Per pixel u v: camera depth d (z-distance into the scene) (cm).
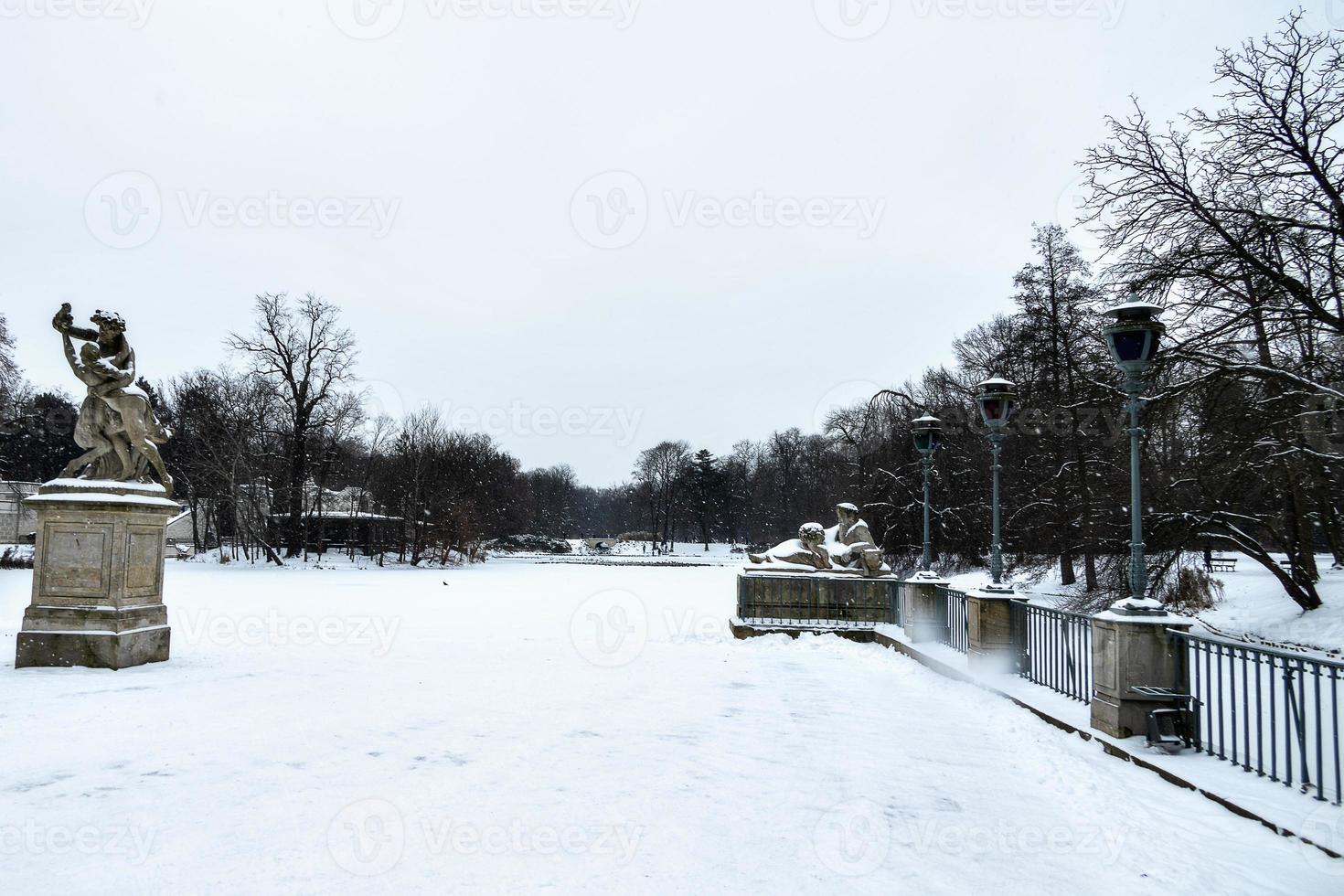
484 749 712
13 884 422
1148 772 659
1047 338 2786
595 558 6844
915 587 1397
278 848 476
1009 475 3228
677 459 9456
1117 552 2078
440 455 5534
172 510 1192
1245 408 1764
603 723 826
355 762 664
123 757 669
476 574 4241
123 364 1183
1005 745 766
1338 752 538
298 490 4744
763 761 696
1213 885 452
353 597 2553
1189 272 1698
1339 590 2058
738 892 431
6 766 640
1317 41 1648
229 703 893
